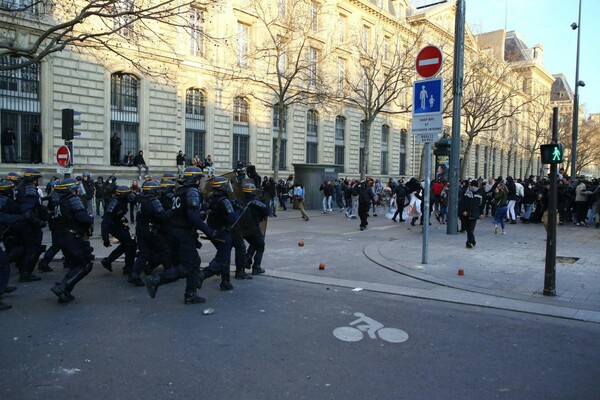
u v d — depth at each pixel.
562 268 8.73
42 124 19.23
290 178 24.58
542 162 6.80
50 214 7.24
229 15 26.25
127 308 6.17
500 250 10.67
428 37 36.97
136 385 3.89
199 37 24.78
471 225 10.89
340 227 16.19
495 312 6.16
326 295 6.91
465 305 6.47
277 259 9.78
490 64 32.66
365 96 27.89
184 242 6.23
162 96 23.42
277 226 16.39
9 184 7.86
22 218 7.25
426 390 3.88
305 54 27.81
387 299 6.73
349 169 37.34
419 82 8.79
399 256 9.86
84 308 6.16
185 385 3.90
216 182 6.85
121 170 21.72
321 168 24.89
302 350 4.73
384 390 3.87
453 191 13.70
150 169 23.11
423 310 6.20
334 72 33.12
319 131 34.50
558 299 6.66
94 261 9.59
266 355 4.58
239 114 28.50
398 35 34.38
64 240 6.34
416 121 8.87
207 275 6.72
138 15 12.94
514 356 4.66
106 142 21.27
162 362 4.38
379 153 41.12
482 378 4.14
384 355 4.63
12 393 3.73
